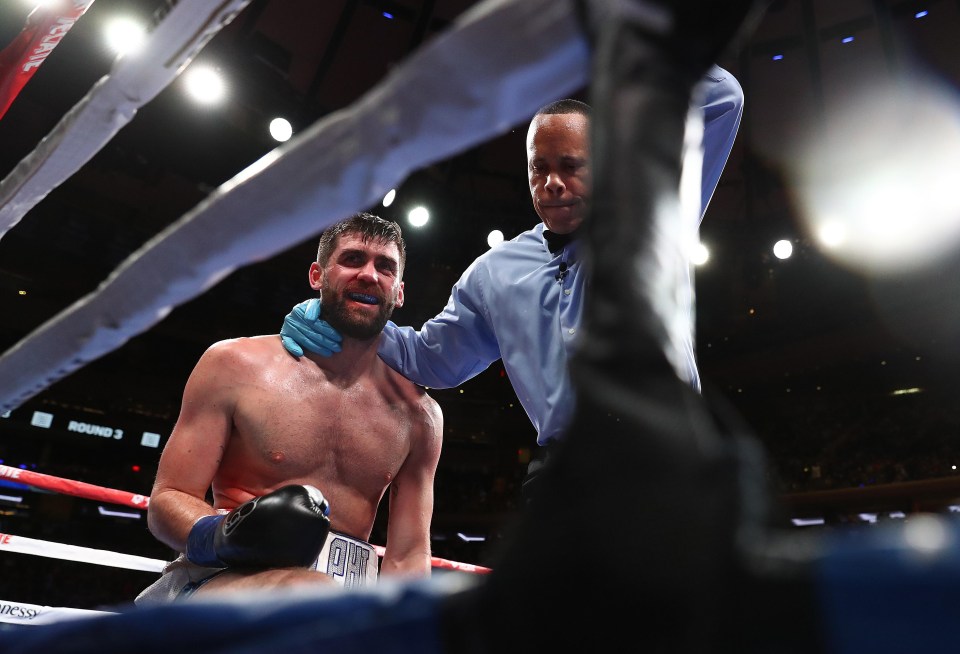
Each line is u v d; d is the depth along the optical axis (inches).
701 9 15.0
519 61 19.5
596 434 13.1
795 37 549.6
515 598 13.0
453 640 14.1
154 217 657.6
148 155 496.7
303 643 15.7
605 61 15.3
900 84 532.4
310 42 530.6
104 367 731.4
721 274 731.4
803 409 776.3
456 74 20.7
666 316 13.8
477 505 801.6
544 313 78.4
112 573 685.9
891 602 11.1
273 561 57.1
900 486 602.9
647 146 14.4
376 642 14.9
